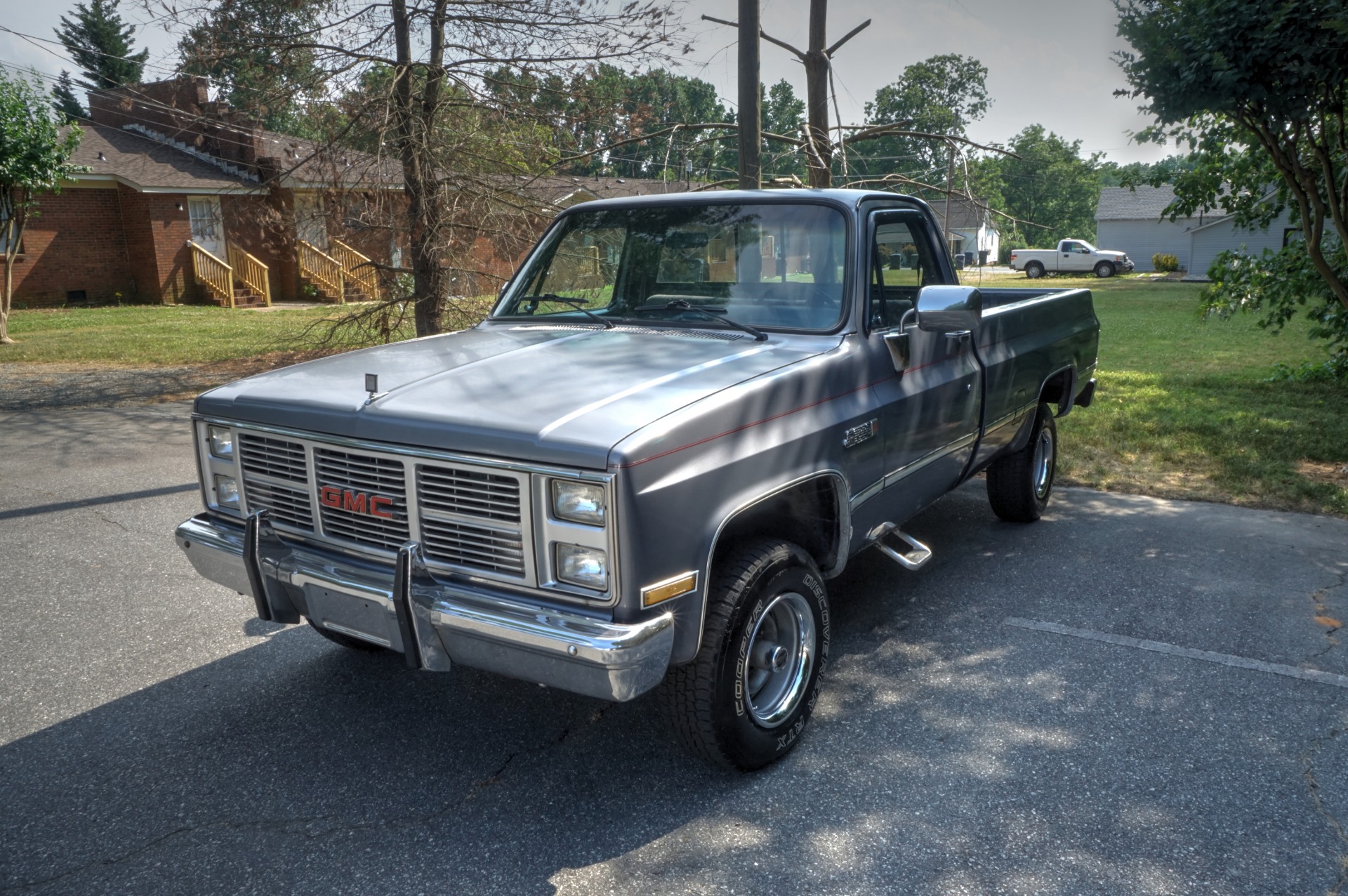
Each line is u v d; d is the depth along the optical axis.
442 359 3.65
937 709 3.77
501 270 11.84
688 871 2.80
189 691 4.03
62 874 2.82
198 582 5.32
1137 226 51.34
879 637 4.47
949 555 5.63
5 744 3.59
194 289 26.58
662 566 2.77
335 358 3.91
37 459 8.43
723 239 4.13
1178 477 7.32
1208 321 22.25
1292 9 5.69
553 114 11.13
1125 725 3.62
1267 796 3.14
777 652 3.35
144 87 28.06
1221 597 4.90
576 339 3.88
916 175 14.39
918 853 2.86
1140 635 4.44
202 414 3.56
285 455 3.30
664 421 2.81
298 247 27.19
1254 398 10.78
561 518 2.75
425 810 3.14
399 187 11.11
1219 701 3.80
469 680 4.11
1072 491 7.06
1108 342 18.02
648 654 2.69
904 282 4.38
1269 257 10.97
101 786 3.30
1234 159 10.22
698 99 45.94
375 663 4.29
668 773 3.35
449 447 2.88
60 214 24.89
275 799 3.22
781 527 3.54
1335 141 8.54
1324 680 3.97
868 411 3.70
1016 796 3.15
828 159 10.32
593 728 3.69
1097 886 2.70
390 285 11.85
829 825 3.01
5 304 17.41
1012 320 5.16
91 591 5.18
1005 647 4.34
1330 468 7.57
